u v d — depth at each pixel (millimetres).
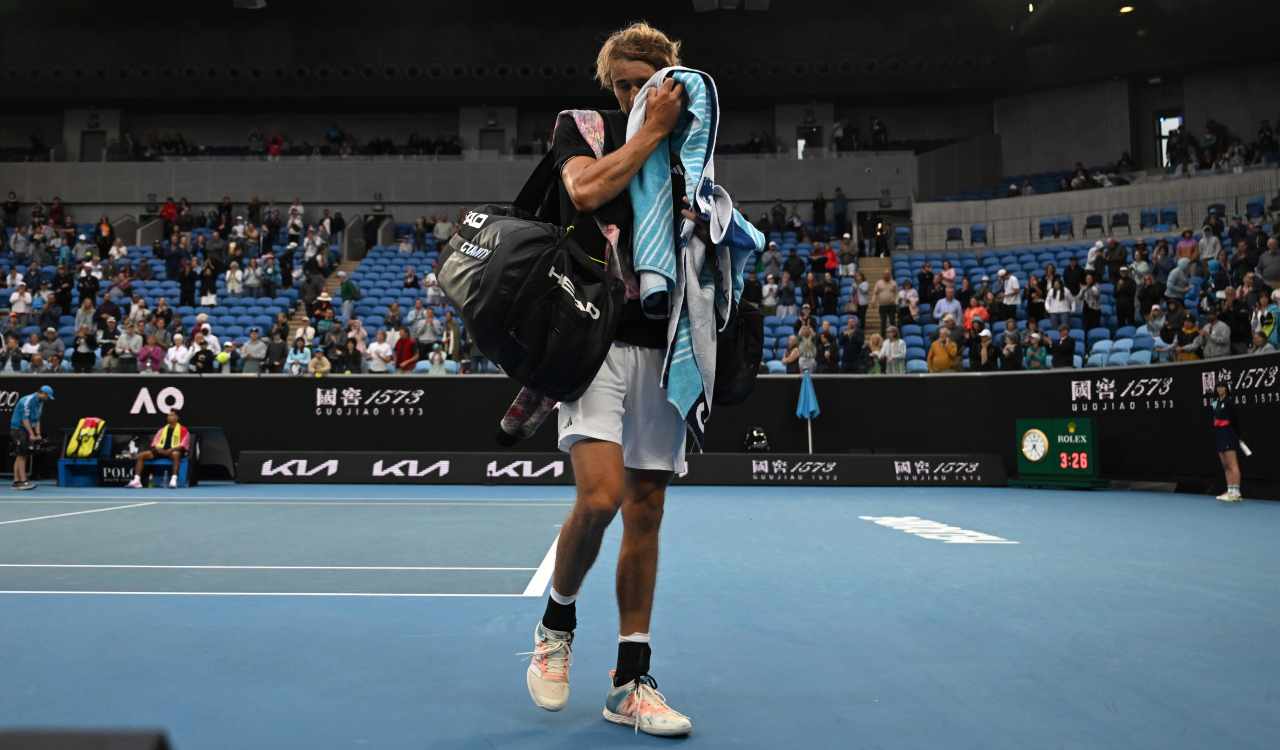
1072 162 27984
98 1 26516
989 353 14125
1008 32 25969
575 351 2012
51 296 17828
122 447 13820
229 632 3311
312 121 30281
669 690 2533
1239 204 21125
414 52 27797
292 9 27188
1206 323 13047
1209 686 2566
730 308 2336
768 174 26469
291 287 19641
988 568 4938
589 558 2252
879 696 2471
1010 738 2113
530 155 28016
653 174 2219
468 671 2750
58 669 2760
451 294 2086
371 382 14406
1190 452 11992
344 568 4992
